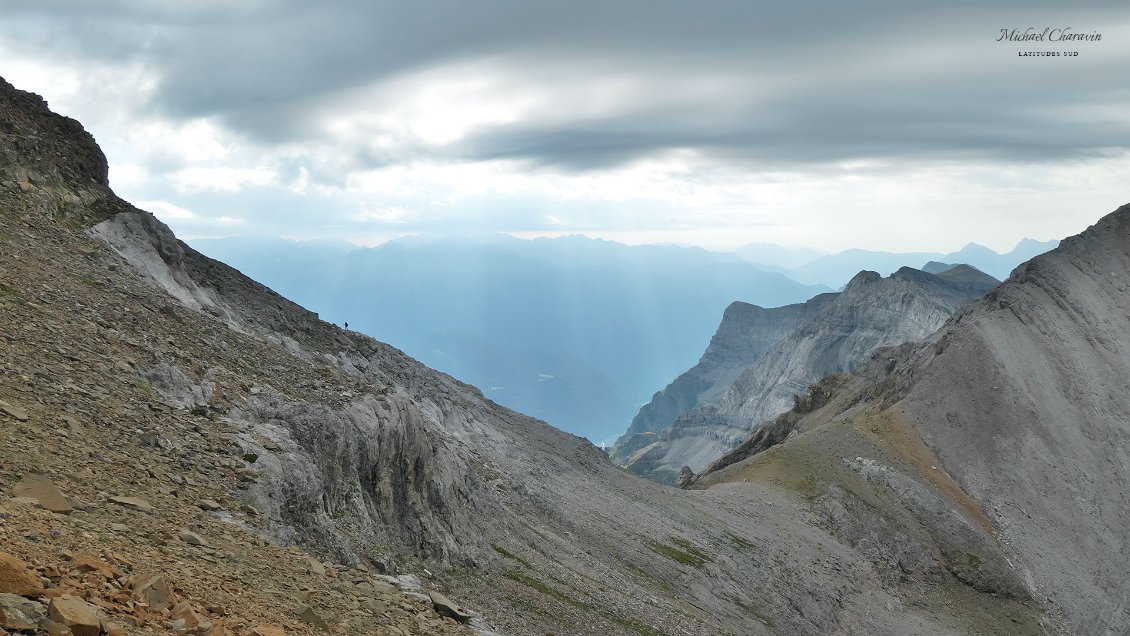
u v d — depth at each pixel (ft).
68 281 136.87
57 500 65.41
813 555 372.58
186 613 51.29
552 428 388.57
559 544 222.69
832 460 479.41
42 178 173.37
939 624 375.66
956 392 539.29
